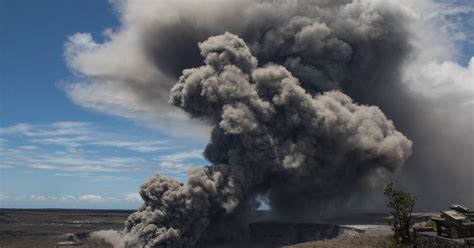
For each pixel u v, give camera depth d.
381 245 60.62
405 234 37.88
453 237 33.41
